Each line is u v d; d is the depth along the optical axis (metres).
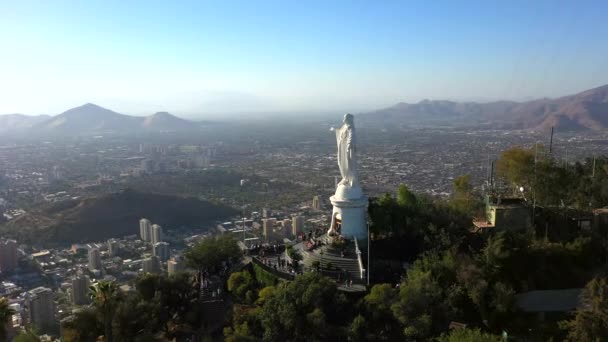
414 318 58.84
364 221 84.75
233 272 82.06
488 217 81.44
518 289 66.12
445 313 60.12
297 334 62.72
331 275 73.94
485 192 94.25
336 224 86.75
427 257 70.00
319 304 63.62
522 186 87.00
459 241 73.38
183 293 75.94
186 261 87.94
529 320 62.97
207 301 75.12
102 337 71.00
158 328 73.06
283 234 174.75
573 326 55.69
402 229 81.19
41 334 102.69
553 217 79.50
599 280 63.09
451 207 86.50
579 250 70.38
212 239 92.75
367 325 61.41
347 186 85.38
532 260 68.31
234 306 73.00
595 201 85.38
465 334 53.66
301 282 66.44
